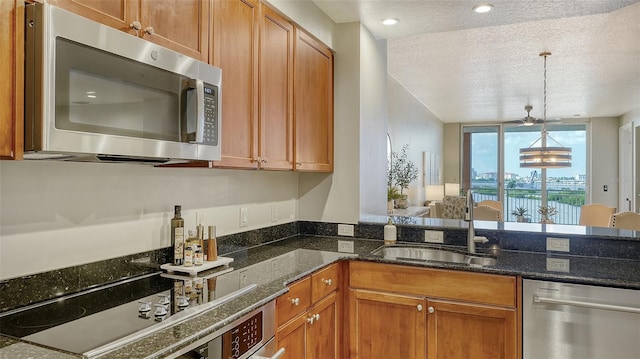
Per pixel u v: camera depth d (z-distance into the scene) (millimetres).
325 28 2871
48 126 1073
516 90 6398
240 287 1660
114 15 1335
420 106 7383
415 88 6266
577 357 1950
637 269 2111
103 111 1224
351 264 2412
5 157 1052
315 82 2775
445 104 7645
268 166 2230
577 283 1951
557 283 1988
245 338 1437
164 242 1971
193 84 1532
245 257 2314
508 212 9836
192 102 1532
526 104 7617
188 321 1283
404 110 6227
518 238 2604
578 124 9281
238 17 1984
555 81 5777
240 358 1405
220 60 1850
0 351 1038
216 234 2326
